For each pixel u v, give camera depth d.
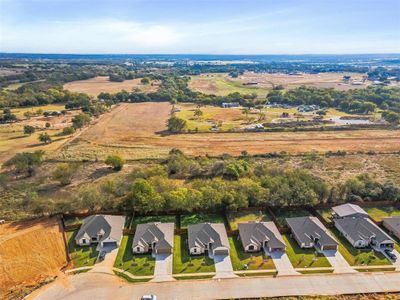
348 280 47.19
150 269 49.16
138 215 63.69
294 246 54.94
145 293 44.56
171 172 85.69
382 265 50.34
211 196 64.12
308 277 47.72
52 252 53.12
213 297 43.97
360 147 110.00
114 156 89.50
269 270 49.09
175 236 57.38
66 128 124.19
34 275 47.94
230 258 51.75
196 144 113.44
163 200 62.62
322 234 55.00
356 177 77.88
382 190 69.06
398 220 60.31
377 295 44.47
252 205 66.25
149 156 100.38
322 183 69.94
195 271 48.81
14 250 53.41
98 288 45.41
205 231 54.94
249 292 44.88
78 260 51.09
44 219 62.50
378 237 54.62
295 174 74.88
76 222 61.25
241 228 56.69
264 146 111.31
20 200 70.31
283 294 44.50
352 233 56.19
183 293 44.59
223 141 116.88
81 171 88.50
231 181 76.19
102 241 53.75
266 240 53.69
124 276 47.72
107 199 65.25
